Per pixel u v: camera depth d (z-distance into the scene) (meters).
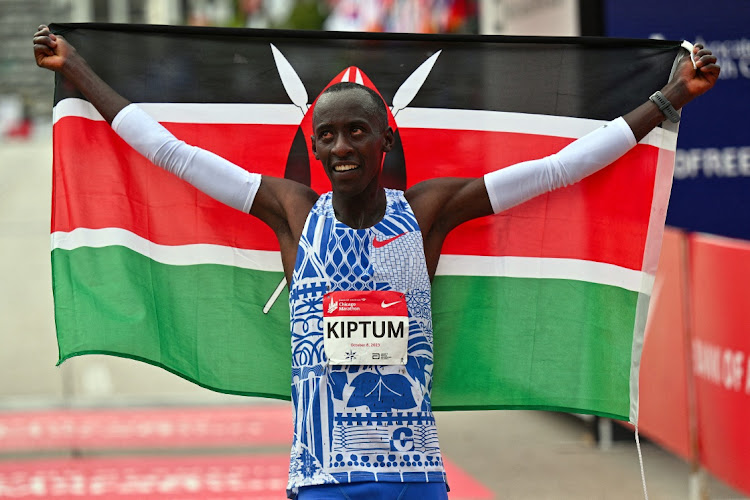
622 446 27.02
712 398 21.05
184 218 15.25
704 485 21.78
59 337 14.89
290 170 15.53
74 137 14.98
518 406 15.59
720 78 28.17
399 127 15.60
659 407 23.64
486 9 35.12
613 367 15.44
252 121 15.44
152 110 15.30
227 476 23.25
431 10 53.81
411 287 13.15
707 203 28.48
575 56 15.56
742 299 19.69
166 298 15.23
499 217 15.43
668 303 23.02
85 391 31.06
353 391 12.90
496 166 15.66
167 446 25.77
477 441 27.88
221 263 15.31
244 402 29.48
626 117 14.71
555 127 15.62
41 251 42.44
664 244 23.12
